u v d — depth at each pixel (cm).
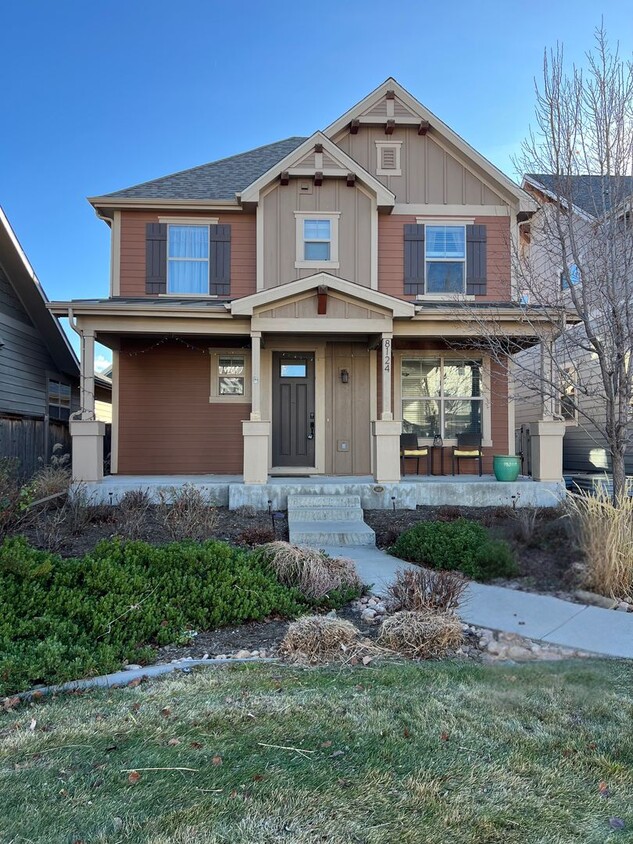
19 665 331
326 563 509
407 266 1055
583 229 775
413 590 416
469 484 873
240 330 916
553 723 269
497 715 279
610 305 698
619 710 268
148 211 1041
